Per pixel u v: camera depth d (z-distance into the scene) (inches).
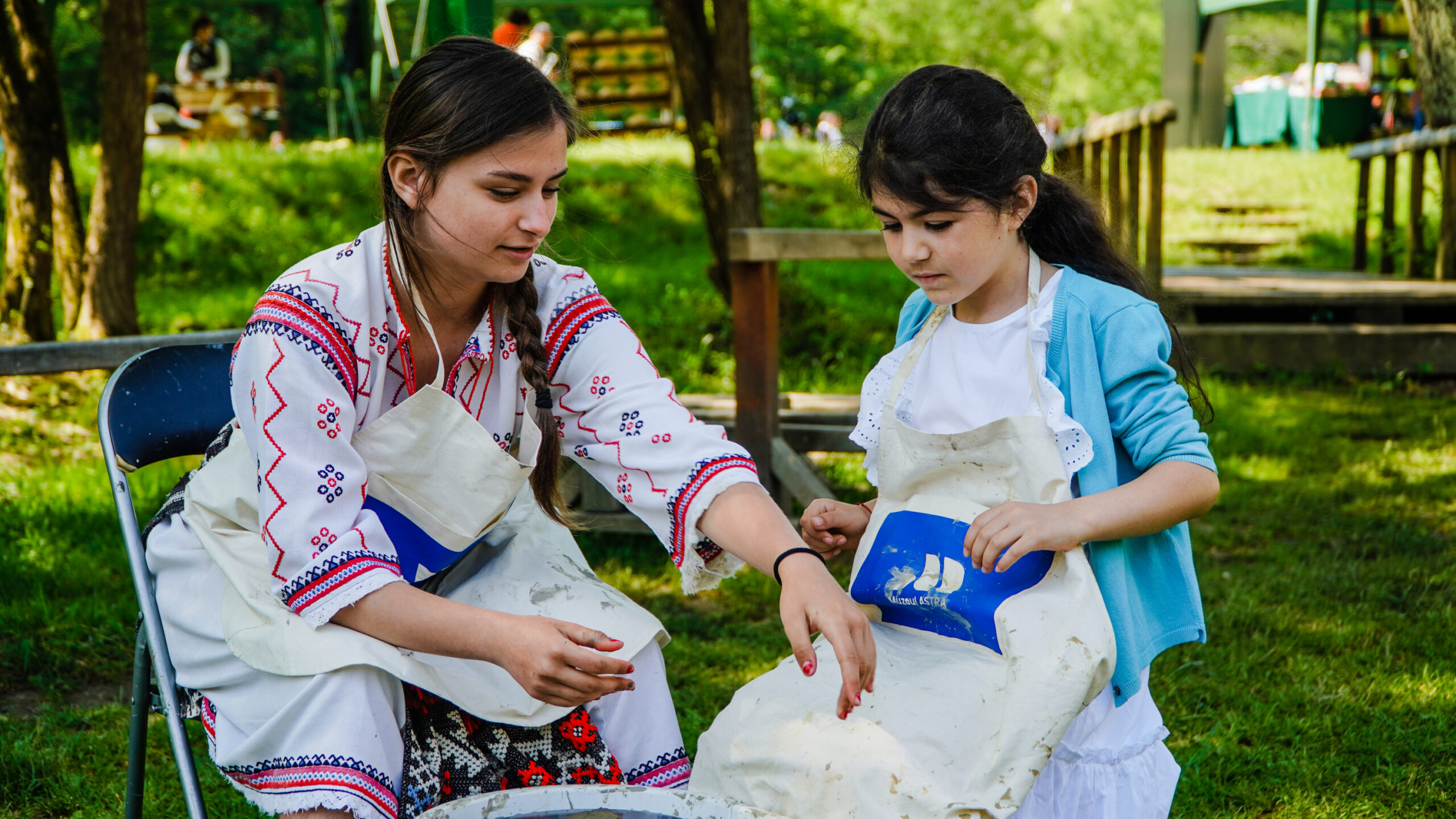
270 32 977.5
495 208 65.4
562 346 75.6
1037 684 64.1
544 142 65.6
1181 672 128.6
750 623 149.0
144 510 185.9
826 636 62.6
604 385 75.4
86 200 380.8
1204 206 489.4
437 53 67.0
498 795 59.3
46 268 263.3
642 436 73.6
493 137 63.9
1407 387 291.7
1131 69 1156.5
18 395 247.0
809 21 1096.8
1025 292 75.5
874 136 71.3
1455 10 334.6
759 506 70.0
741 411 171.6
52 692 129.0
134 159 265.0
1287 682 125.9
